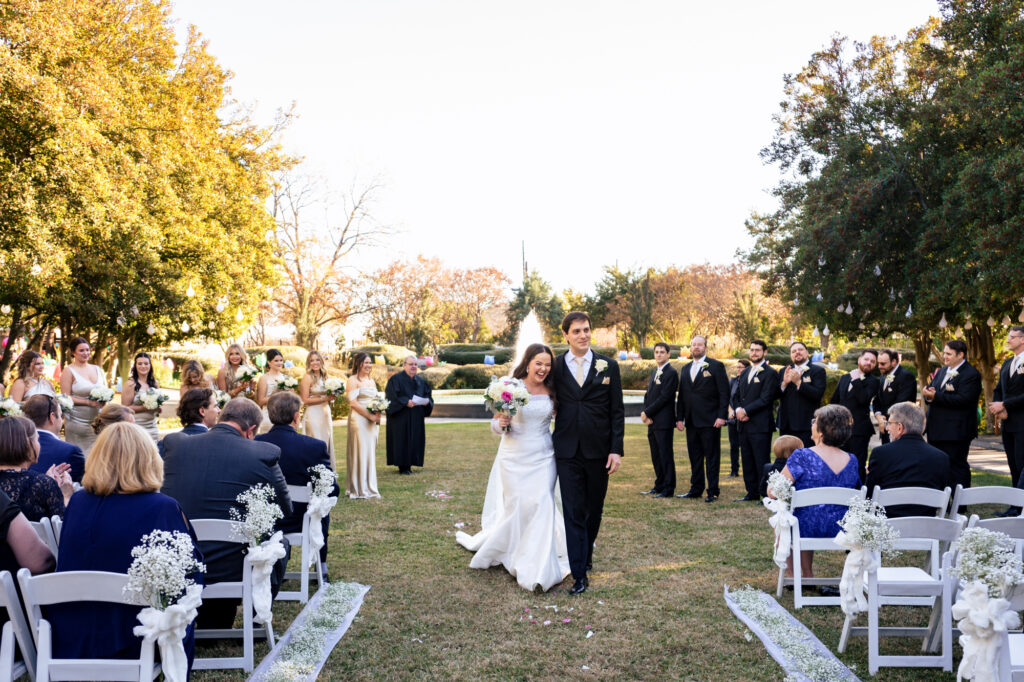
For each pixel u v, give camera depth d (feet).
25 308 50.83
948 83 50.34
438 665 12.21
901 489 13.94
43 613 9.38
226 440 13.21
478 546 19.60
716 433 26.68
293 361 104.01
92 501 9.80
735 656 12.55
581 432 16.67
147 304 56.08
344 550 19.83
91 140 45.29
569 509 16.55
